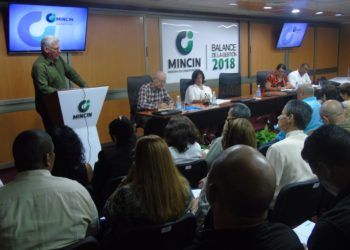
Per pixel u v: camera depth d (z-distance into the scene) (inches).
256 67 362.0
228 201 32.0
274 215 76.9
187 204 70.2
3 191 60.7
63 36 217.3
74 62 229.9
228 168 32.3
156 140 67.2
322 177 46.0
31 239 59.3
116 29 250.7
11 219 58.9
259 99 236.7
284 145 83.6
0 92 199.2
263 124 254.5
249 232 32.5
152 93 214.5
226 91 271.1
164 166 66.2
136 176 67.0
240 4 265.4
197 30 304.8
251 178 31.5
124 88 259.3
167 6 263.4
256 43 358.6
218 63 325.7
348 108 124.9
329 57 462.3
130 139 103.8
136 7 260.2
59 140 90.2
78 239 62.7
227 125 85.4
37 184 61.3
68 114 139.3
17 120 207.0
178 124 104.6
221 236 32.8
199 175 103.3
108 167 100.7
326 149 44.0
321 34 443.5
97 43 241.3
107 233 72.5
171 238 66.9
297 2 267.3
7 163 204.4
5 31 197.5
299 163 82.5
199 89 233.8
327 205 81.0
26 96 209.0
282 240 33.3
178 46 291.7
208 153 105.1
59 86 164.2
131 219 66.2
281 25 370.9
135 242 64.8
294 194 75.1
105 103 249.6
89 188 92.7
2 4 194.1
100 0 227.9
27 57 207.2
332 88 170.6
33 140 62.4
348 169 43.5
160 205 65.2
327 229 39.9
